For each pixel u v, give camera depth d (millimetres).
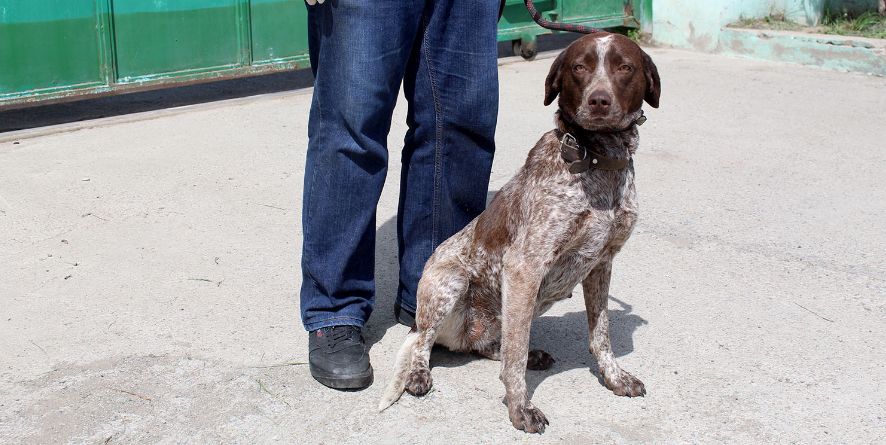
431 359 3729
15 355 3744
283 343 3857
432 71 3625
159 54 7570
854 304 4227
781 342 3859
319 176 3537
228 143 6711
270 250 4852
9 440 3154
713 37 10180
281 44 8195
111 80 7379
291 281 4477
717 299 4281
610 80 3053
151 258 4730
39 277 4492
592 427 3227
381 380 3557
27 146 6609
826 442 3143
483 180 3857
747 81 8836
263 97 8055
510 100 8031
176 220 5246
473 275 3502
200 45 7762
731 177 6062
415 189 3818
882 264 4668
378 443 3139
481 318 3611
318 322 3582
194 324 4020
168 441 3158
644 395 3436
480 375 3596
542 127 7152
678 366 3660
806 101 8062
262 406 3371
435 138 3727
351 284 3600
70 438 3172
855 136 6992
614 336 3914
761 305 4215
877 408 3355
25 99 7008
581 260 3287
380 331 3977
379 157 3531
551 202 3172
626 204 3248
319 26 3463
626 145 3180
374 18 3350
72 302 4230
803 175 6105
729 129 7195
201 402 3398
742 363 3684
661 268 4633
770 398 3420
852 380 3553
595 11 10242
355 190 3520
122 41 7375
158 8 7473
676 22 10484
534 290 3188
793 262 4699
